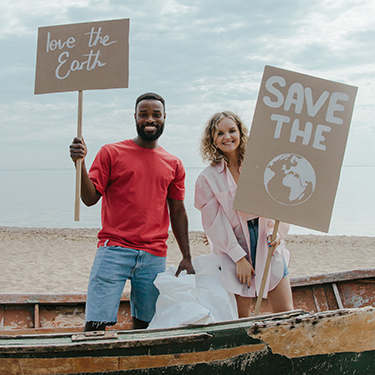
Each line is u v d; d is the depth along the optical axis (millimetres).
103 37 2719
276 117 2600
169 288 2648
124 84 2666
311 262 9352
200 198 2906
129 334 2270
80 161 2512
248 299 2936
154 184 2822
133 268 2783
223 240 2779
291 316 2400
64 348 2117
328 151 2609
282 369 2352
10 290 6898
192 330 2305
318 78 2621
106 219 2818
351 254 10258
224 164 2895
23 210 22000
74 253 10242
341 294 4078
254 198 2570
